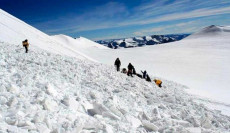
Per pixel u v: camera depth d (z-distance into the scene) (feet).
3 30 120.06
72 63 66.59
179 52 308.40
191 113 38.45
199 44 417.49
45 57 66.28
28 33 148.05
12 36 116.57
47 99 24.79
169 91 68.85
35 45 116.57
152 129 27.17
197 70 174.60
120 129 24.44
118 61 86.58
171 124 29.43
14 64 42.37
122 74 77.25
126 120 27.68
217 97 83.61
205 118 33.63
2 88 25.67
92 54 296.71
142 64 205.57
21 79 31.42
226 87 112.27
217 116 40.78
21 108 22.12
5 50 61.31
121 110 30.30
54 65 54.19
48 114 22.81
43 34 191.52
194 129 27.68
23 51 68.95
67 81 40.83
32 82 31.99
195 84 118.93
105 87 43.62
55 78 39.75
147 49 374.63
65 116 23.59
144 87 56.18
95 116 26.45
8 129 17.54
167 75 150.41
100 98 34.09
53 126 20.57
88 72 56.75
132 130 25.26
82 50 352.08
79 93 34.68
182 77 144.15
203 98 71.31
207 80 134.82
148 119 30.40
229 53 286.25
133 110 33.19
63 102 27.43
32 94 27.50
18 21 186.09
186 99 52.65
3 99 22.76
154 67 187.93
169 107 41.06
